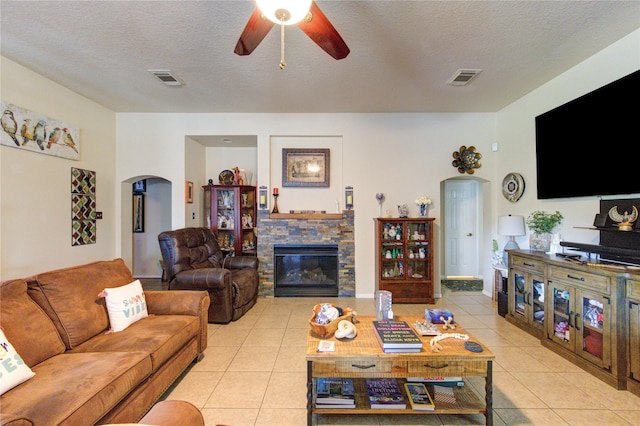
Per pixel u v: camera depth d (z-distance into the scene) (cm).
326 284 442
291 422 177
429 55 277
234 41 254
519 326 316
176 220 448
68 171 360
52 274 196
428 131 443
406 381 194
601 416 180
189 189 465
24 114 302
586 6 210
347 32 241
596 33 243
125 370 153
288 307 391
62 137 348
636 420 177
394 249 427
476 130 441
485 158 441
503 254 384
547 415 181
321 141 459
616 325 208
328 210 460
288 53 273
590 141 271
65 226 356
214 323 331
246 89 356
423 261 430
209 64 296
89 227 393
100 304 212
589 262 242
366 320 220
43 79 324
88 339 194
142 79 330
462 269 542
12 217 293
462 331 199
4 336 143
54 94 338
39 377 144
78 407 125
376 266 430
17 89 297
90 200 395
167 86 349
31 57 284
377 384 191
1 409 119
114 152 441
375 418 181
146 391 173
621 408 187
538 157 337
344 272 441
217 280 321
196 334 238
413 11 215
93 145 400
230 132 447
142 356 168
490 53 274
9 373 134
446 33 242
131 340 189
